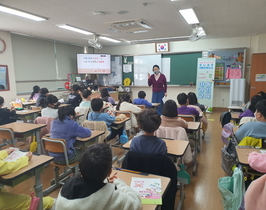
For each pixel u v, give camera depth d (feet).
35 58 20.72
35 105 15.98
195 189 7.73
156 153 5.01
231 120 11.25
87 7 11.35
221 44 21.84
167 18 13.71
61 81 24.16
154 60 24.88
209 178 8.55
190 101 13.10
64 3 10.68
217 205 6.78
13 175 4.42
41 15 12.75
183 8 11.70
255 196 3.72
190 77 23.54
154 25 15.65
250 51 20.85
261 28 17.12
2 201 4.73
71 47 25.35
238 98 20.63
